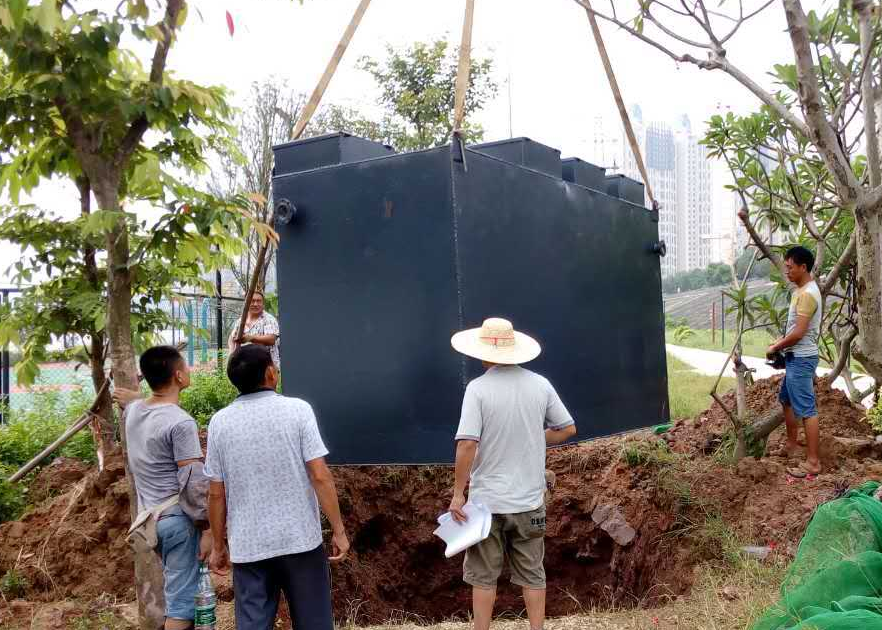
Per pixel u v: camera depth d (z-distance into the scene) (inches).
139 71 228.4
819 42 298.2
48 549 251.3
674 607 213.8
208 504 162.7
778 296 345.1
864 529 179.0
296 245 219.0
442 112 652.7
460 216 193.9
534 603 182.1
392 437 205.2
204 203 188.2
